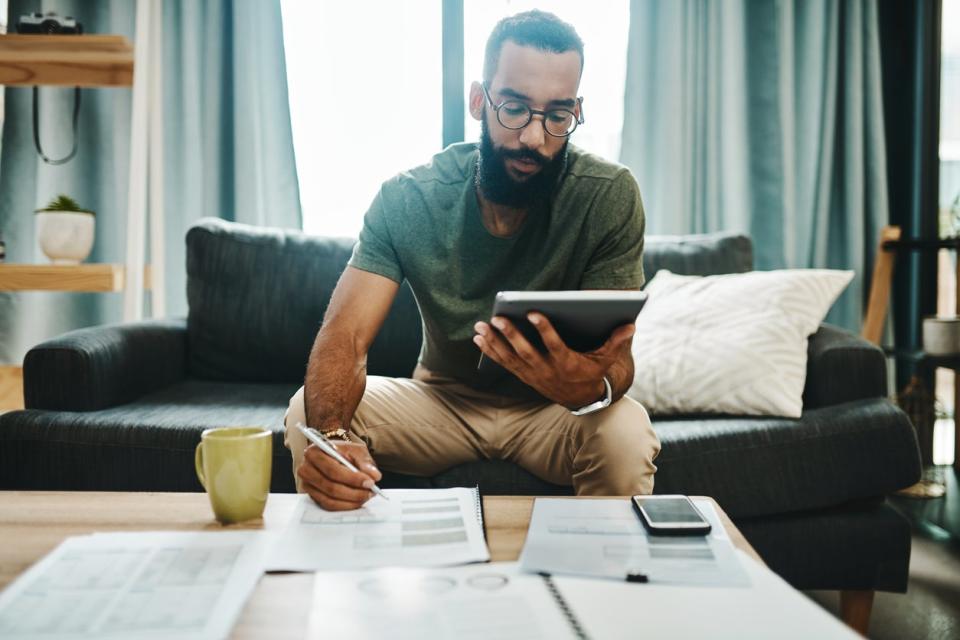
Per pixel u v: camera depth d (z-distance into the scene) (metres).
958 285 2.17
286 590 0.59
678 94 2.32
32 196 2.37
